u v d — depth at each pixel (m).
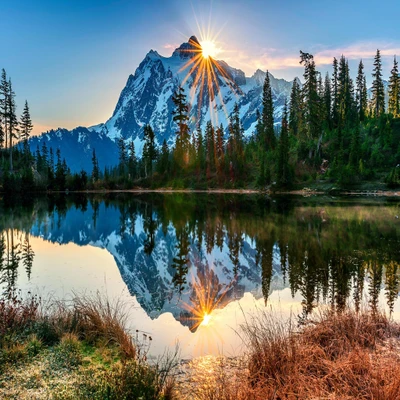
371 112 93.38
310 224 25.42
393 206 36.81
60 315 8.15
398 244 18.06
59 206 47.78
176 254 18.25
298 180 68.56
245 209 37.44
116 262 16.55
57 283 12.83
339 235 20.89
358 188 59.22
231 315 9.40
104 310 8.30
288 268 14.16
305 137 77.69
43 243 21.33
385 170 64.06
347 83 89.50
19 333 7.29
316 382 5.09
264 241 19.95
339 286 11.62
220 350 7.20
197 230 25.25
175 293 11.63
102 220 32.41
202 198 59.81
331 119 84.88
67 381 5.59
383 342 6.94
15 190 74.75
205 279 13.36
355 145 66.62
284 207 37.94
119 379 5.39
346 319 7.60
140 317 9.31
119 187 102.31
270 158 82.19
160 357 6.87
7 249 19.33
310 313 9.21
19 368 6.01
